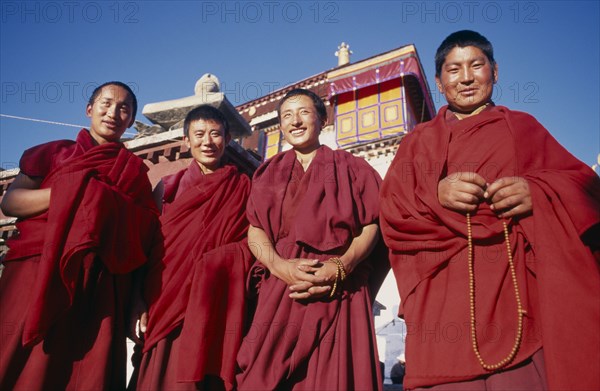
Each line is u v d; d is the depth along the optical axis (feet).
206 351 7.27
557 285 5.41
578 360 5.01
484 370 5.61
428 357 5.97
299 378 6.89
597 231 5.84
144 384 7.57
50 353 7.21
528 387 5.48
